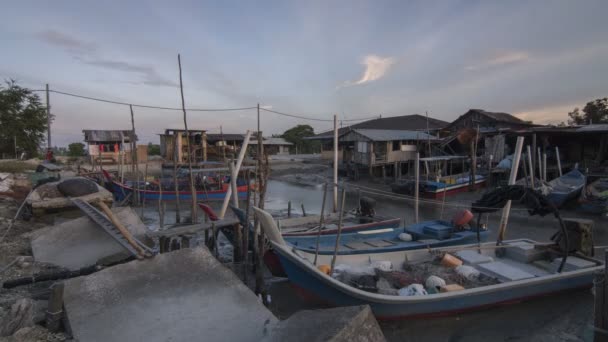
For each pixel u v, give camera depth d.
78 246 8.83
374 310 7.06
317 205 22.48
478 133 27.92
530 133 24.84
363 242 10.70
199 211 20.00
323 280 7.13
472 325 7.46
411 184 23.66
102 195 14.04
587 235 8.86
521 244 9.92
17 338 4.79
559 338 7.02
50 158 25.36
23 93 34.34
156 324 5.13
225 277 6.30
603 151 26.44
